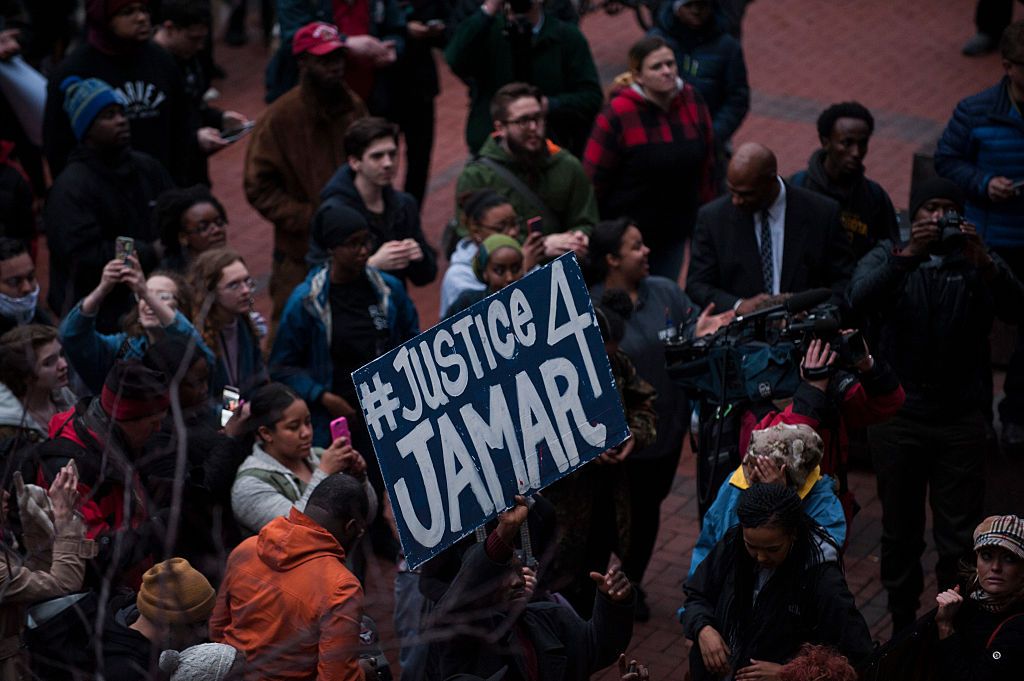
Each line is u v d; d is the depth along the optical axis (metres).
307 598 11.01
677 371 14.70
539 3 23.44
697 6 24.19
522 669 11.15
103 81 20.78
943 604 12.23
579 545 14.70
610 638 11.34
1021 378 19.58
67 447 12.17
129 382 12.23
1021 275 19.86
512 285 10.35
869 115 18.59
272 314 22.23
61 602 10.59
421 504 10.62
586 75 23.89
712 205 17.78
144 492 12.23
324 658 10.41
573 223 20.59
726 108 24.72
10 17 28.56
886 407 13.73
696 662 12.31
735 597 12.06
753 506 11.55
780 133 32.25
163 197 18.28
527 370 10.38
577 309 10.19
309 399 17.02
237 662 10.34
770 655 11.84
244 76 35.16
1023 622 12.09
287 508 13.42
